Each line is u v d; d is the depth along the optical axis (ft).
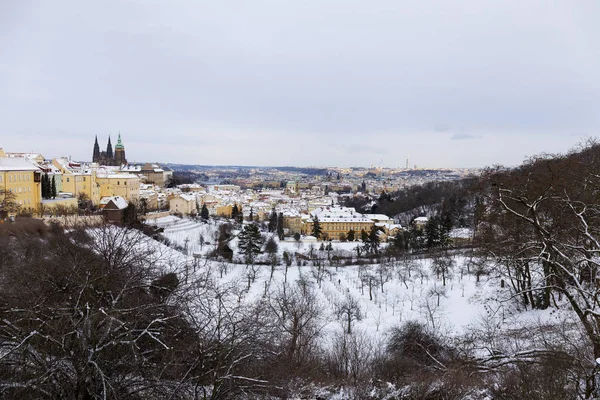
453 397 81.92
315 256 369.71
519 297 170.19
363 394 87.76
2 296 72.13
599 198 122.21
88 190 465.06
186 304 77.36
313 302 191.21
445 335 150.61
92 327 62.95
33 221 161.58
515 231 135.03
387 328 180.24
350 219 623.77
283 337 119.03
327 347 146.51
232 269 291.99
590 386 66.69
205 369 69.05
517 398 70.85
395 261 311.06
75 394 60.08
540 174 171.53
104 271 80.74
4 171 282.15
